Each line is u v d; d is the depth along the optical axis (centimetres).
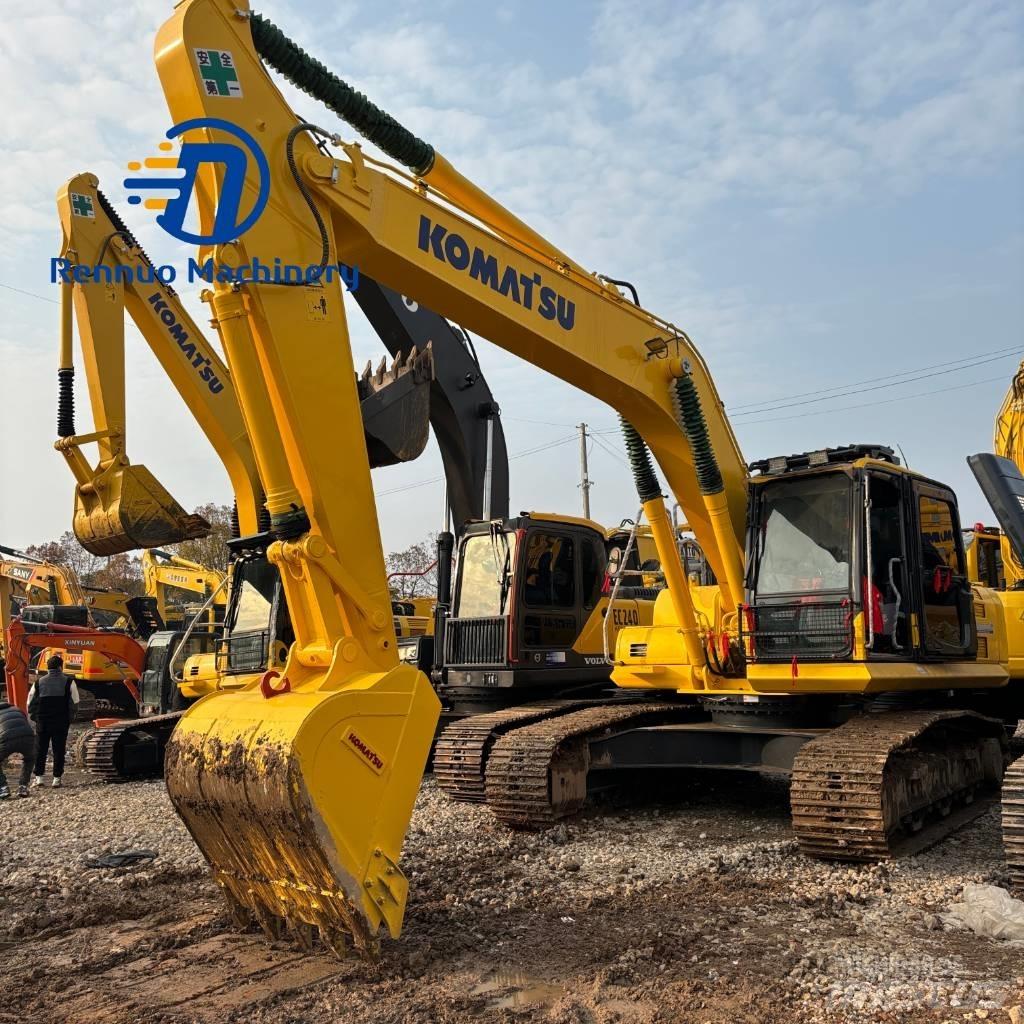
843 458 778
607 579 937
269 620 1080
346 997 438
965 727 852
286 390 520
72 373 1039
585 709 923
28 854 783
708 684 846
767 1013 418
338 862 446
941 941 510
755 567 786
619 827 827
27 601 2573
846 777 666
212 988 454
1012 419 1127
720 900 590
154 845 804
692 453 796
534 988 450
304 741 447
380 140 609
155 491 1034
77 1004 441
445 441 1255
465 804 932
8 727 1095
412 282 639
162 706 1453
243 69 531
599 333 750
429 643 1219
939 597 846
